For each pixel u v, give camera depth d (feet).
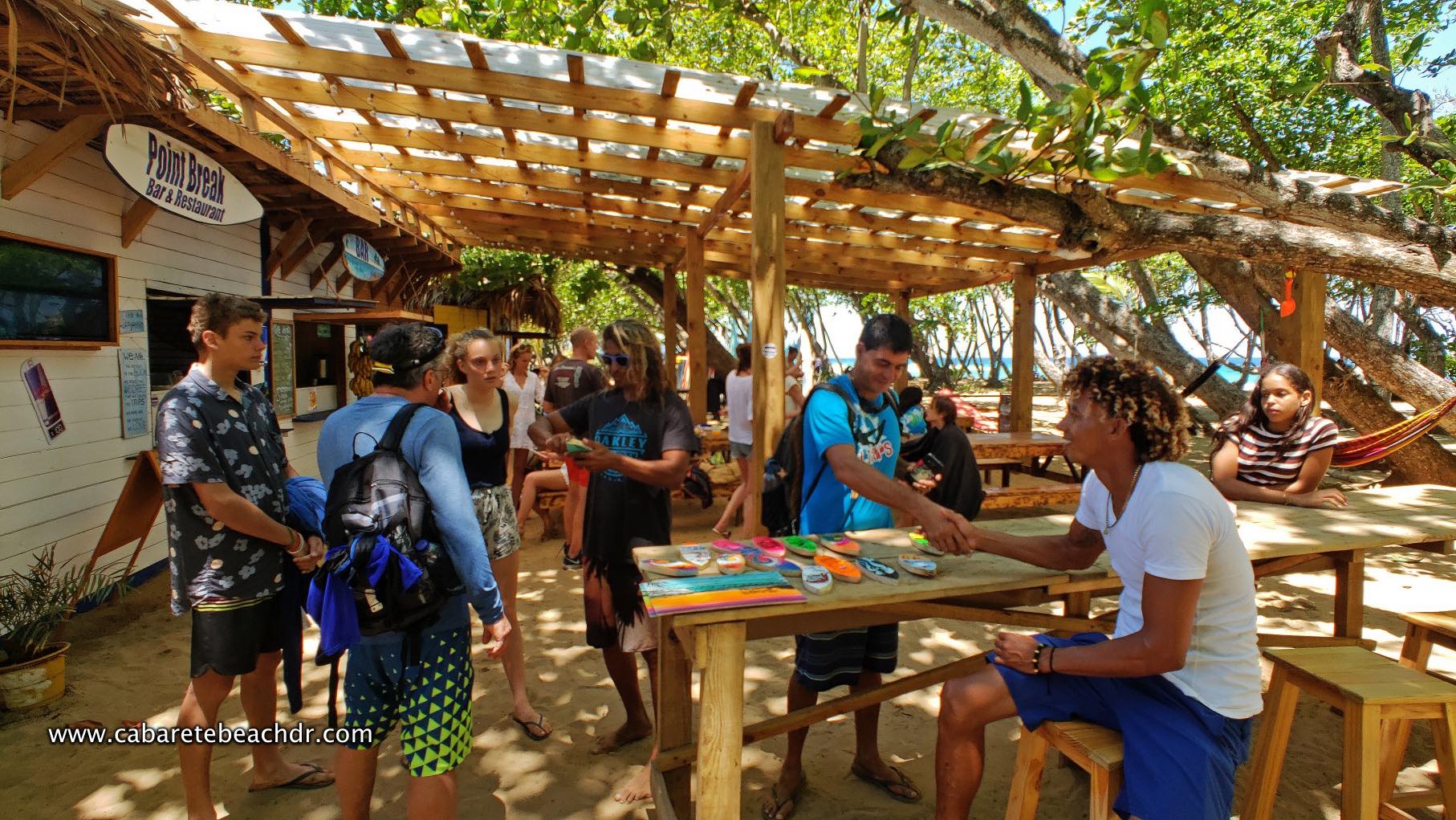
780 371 13.83
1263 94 24.25
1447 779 7.66
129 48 10.56
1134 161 10.86
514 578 11.43
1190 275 52.75
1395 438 15.19
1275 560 10.53
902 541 9.22
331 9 28.73
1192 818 6.18
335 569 6.84
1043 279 32.35
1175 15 10.36
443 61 12.67
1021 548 7.93
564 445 10.61
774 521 10.03
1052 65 18.37
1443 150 15.70
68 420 15.11
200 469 8.05
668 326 35.42
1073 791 10.05
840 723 11.96
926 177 12.37
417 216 25.93
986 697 7.21
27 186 13.23
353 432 7.43
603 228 28.17
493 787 10.01
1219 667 6.55
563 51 12.84
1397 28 26.14
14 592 12.73
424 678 7.28
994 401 87.10
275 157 15.61
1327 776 10.41
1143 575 6.40
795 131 13.16
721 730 6.86
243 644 8.56
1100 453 6.73
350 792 7.36
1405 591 18.62
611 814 9.46
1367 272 11.64
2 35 9.50
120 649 14.25
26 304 14.02
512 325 50.47
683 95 13.34
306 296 26.81
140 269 17.42
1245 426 13.09
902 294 37.81
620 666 10.72
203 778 8.66
